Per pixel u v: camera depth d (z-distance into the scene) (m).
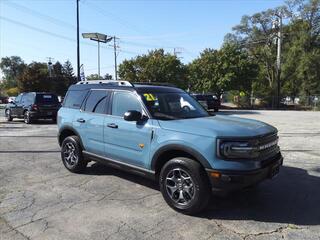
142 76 36.94
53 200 5.69
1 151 9.91
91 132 6.73
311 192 6.05
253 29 56.53
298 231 4.53
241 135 4.78
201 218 4.95
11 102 21.31
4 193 6.05
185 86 39.22
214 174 4.75
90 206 5.41
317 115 25.36
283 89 51.75
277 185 6.44
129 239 4.32
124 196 5.87
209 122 5.34
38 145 10.95
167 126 5.35
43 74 54.28
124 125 5.98
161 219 4.92
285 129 15.06
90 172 7.40
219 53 44.22
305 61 44.00
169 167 5.20
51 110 19.02
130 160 5.93
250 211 5.21
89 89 7.14
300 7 49.59
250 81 44.44
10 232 4.52
